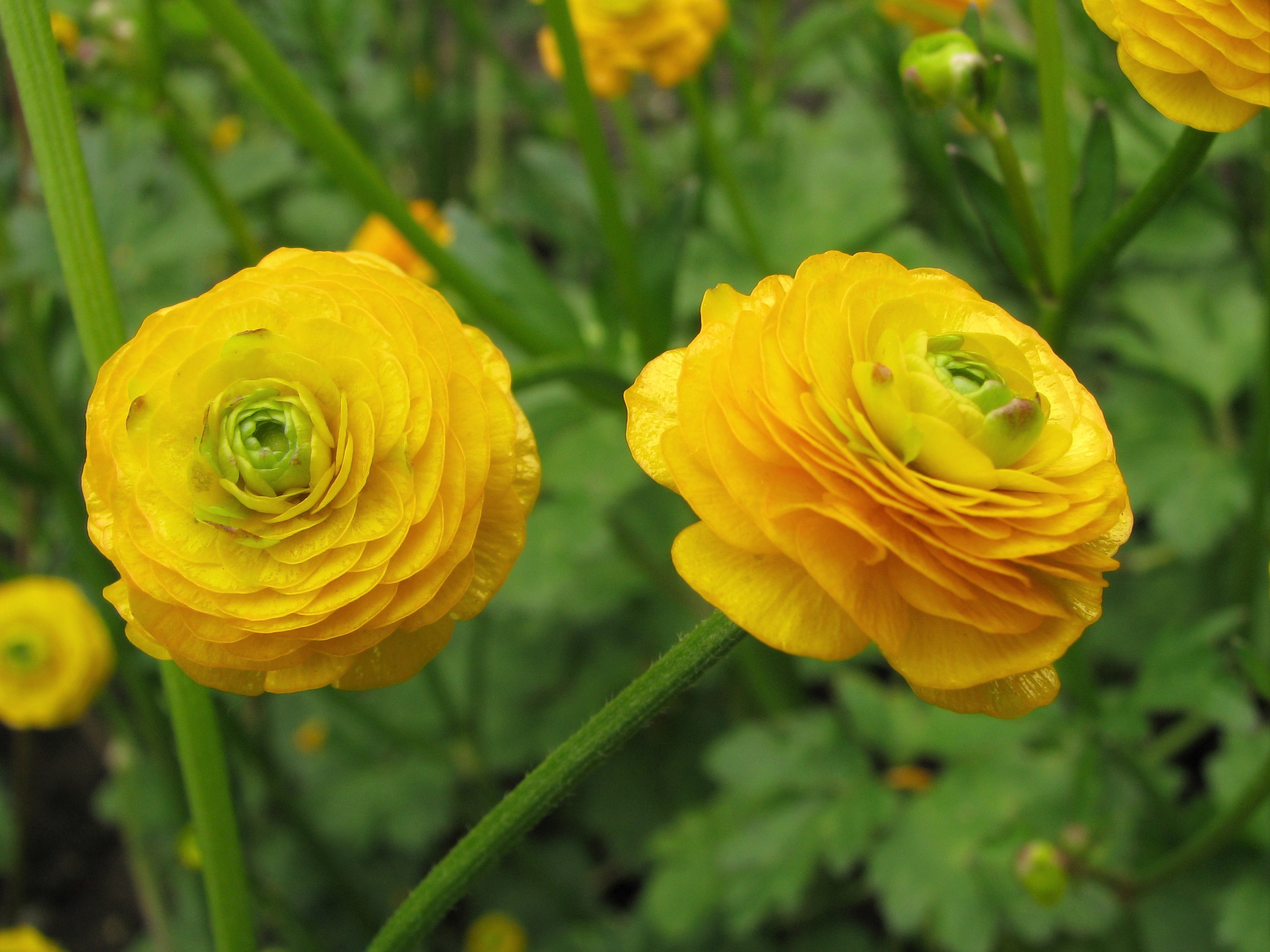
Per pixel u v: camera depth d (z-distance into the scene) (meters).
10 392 0.23
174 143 0.23
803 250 0.29
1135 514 0.30
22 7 0.15
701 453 0.12
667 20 0.23
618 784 0.30
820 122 0.34
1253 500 0.23
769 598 0.12
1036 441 0.12
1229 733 0.23
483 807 0.29
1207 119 0.13
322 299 0.13
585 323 0.28
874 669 0.29
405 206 0.19
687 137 0.35
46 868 0.34
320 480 0.12
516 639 0.31
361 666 0.13
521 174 0.29
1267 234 0.21
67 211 0.15
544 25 0.42
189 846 0.24
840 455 0.12
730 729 0.31
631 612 0.31
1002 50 0.22
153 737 0.24
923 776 0.24
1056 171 0.17
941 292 0.12
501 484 0.13
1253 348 0.27
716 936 0.27
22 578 0.25
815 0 0.44
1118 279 0.31
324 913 0.29
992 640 0.12
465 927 0.30
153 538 0.12
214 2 0.17
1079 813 0.20
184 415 0.12
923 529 0.12
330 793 0.30
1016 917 0.22
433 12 0.35
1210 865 0.23
